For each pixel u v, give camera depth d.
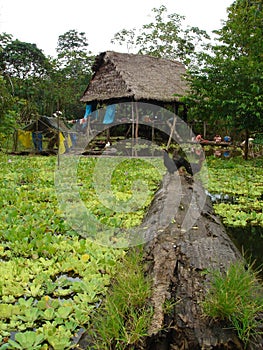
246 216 6.19
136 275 2.89
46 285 3.44
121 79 16.55
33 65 34.69
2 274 3.55
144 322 2.34
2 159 14.75
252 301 2.47
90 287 3.33
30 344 2.54
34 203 6.69
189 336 2.27
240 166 12.47
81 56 35.38
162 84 16.61
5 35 32.44
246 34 14.07
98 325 2.54
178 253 3.33
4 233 4.77
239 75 13.18
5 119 16.77
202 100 14.01
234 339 2.24
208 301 2.43
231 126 14.23
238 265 2.88
